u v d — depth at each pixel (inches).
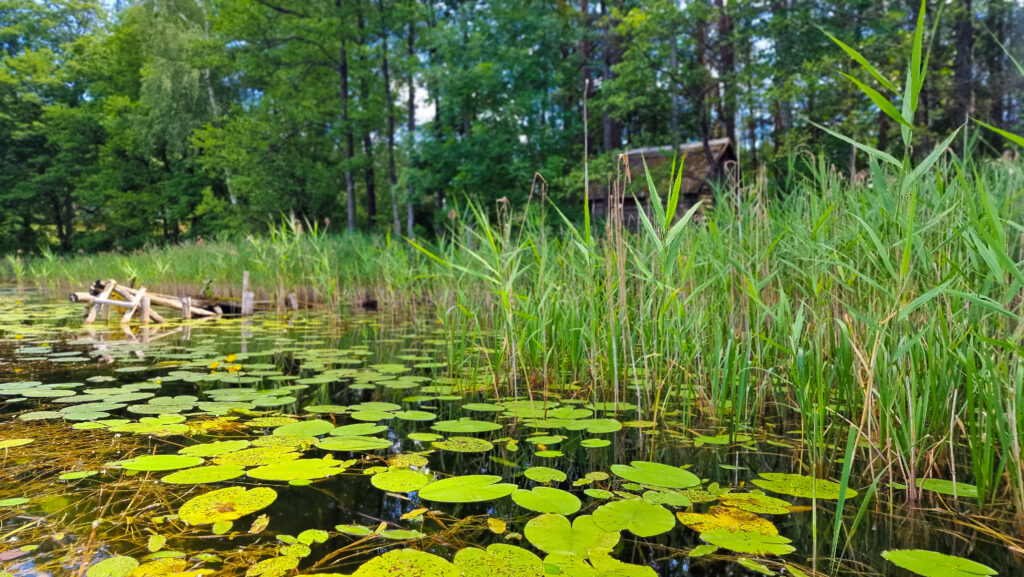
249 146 694.5
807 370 88.1
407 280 271.1
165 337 203.3
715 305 113.7
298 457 73.9
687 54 472.1
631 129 709.9
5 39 1083.3
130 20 906.7
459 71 484.4
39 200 999.0
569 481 68.4
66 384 120.7
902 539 54.1
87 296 242.7
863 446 83.4
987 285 68.9
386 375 134.3
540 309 118.3
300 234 338.0
